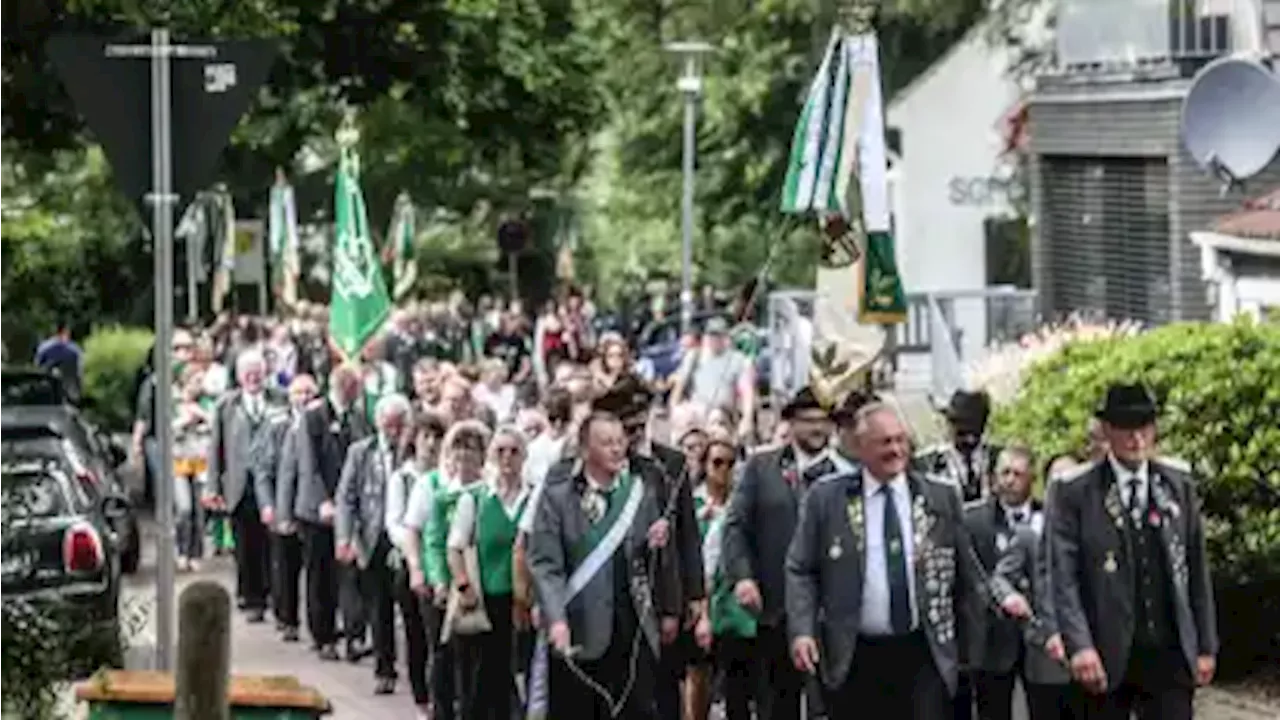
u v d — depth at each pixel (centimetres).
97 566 3831
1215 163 5616
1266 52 6256
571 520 3170
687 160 8781
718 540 3562
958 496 2916
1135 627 2905
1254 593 3947
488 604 3584
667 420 6141
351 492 4306
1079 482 2916
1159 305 6681
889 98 10550
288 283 9088
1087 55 7069
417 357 8625
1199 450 3862
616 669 3184
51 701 2405
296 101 8462
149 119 2944
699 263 11656
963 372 5253
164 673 2514
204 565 6069
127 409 9306
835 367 4097
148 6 5075
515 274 12012
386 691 4331
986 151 10481
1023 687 3219
